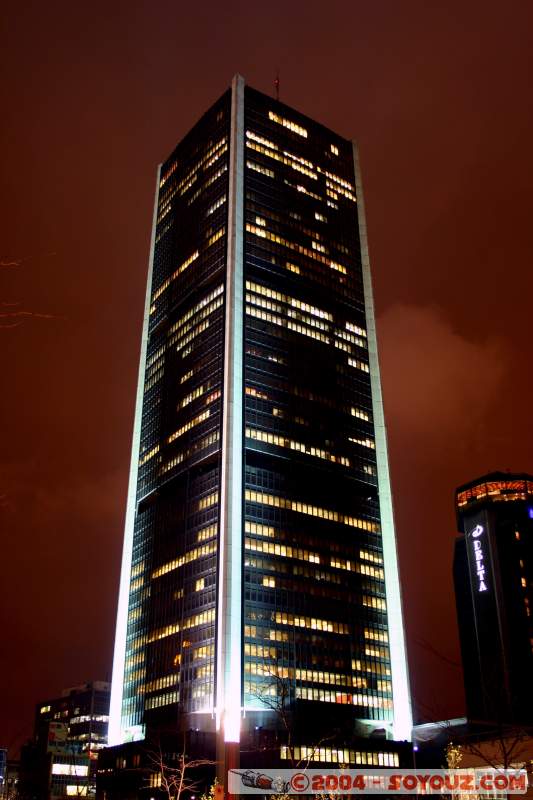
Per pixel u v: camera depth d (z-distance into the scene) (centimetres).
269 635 18838
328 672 19525
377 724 19925
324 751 17850
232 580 18700
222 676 17712
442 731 15862
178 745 17688
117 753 19562
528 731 7469
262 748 16862
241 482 19862
